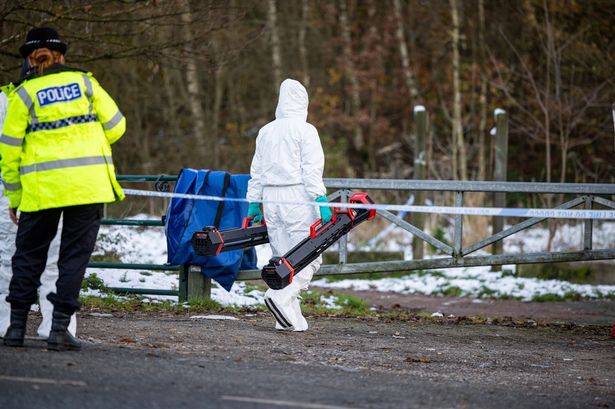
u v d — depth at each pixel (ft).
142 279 77.77
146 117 192.24
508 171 179.01
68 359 40.32
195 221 69.46
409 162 217.77
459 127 187.21
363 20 241.35
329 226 55.62
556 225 123.24
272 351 48.83
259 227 57.93
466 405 37.04
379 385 40.24
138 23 92.58
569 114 142.10
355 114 223.51
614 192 69.97
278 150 57.06
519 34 190.80
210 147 193.98
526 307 88.89
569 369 49.37
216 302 70.69
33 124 42.45
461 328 66.33
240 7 94.12
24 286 43.52
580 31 154.81
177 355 44.42
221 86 209.46
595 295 96.78
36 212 43.04
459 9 210.59
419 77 226.17
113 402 33.09
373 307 85.20
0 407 31.68
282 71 213.87
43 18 85.05
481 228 120.57
